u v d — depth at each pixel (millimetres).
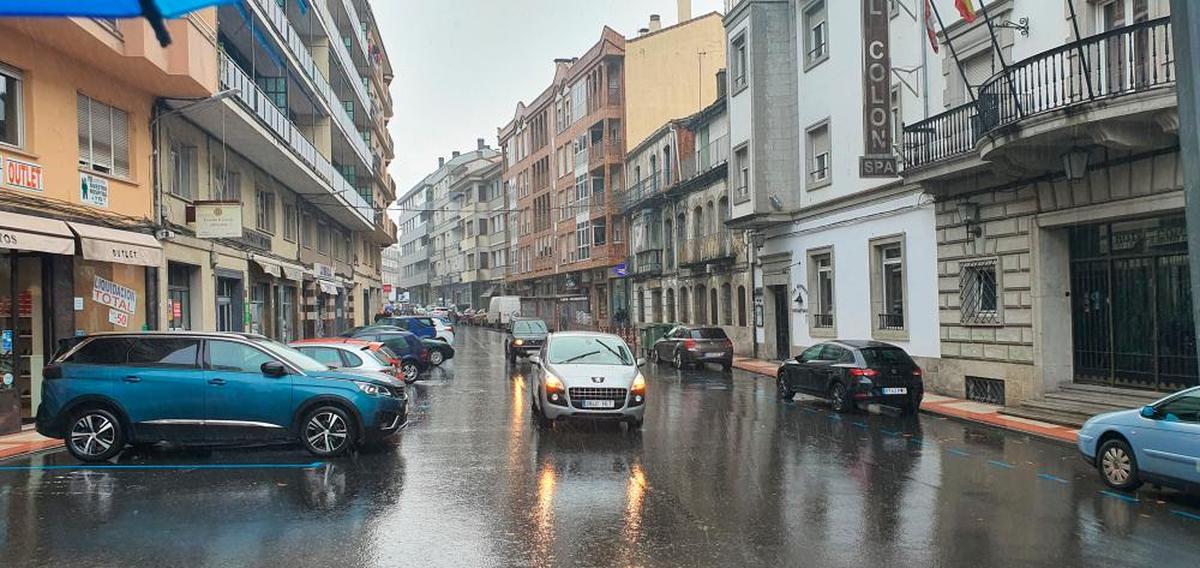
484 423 13578
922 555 6254
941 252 17172
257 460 10219
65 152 13805
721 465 9922
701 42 44938
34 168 13047
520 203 66312
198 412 10117
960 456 10633
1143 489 8680
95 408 10062
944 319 17109
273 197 27047
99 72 14844
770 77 24438
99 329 15023
